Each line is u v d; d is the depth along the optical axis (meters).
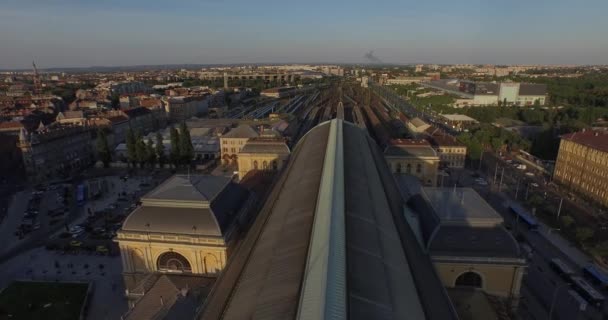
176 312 57.09
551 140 190.88
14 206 137.00
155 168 180.38
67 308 79.50
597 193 131.38
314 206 65.75
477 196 81.44
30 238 112.06
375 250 54.56
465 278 70.81
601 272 88.19
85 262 98.19
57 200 141.75
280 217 69.94
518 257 68.75
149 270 77.12
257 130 194.50
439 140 181.00
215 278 73.88
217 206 78.31
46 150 169.25
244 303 48.16
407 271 55.22
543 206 126.25
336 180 70.44
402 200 91.62
